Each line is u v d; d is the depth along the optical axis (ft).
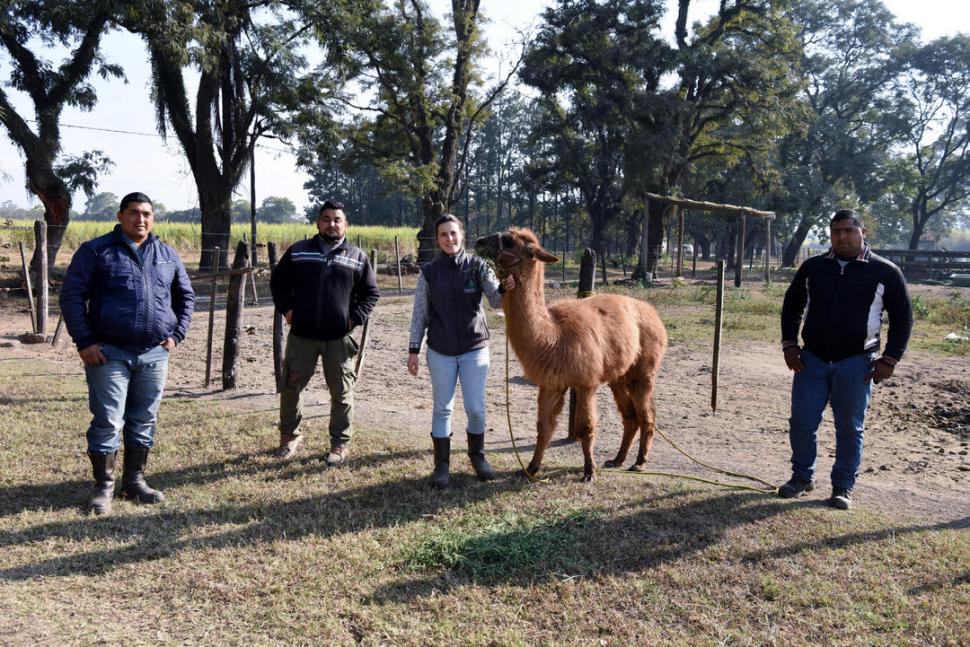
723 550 13.28
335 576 12.15
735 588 11.92
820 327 15.47
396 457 19.01
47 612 10.89
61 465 17.70
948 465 19.57
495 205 344.69
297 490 16.34
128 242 15.05
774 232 165.58
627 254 136.67
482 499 15.92
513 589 11.76
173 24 67.15
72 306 14.40
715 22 118.32
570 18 110.42
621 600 11.48
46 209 74.38
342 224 18.19
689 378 32.01
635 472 18.33
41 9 68.54
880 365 15.14
